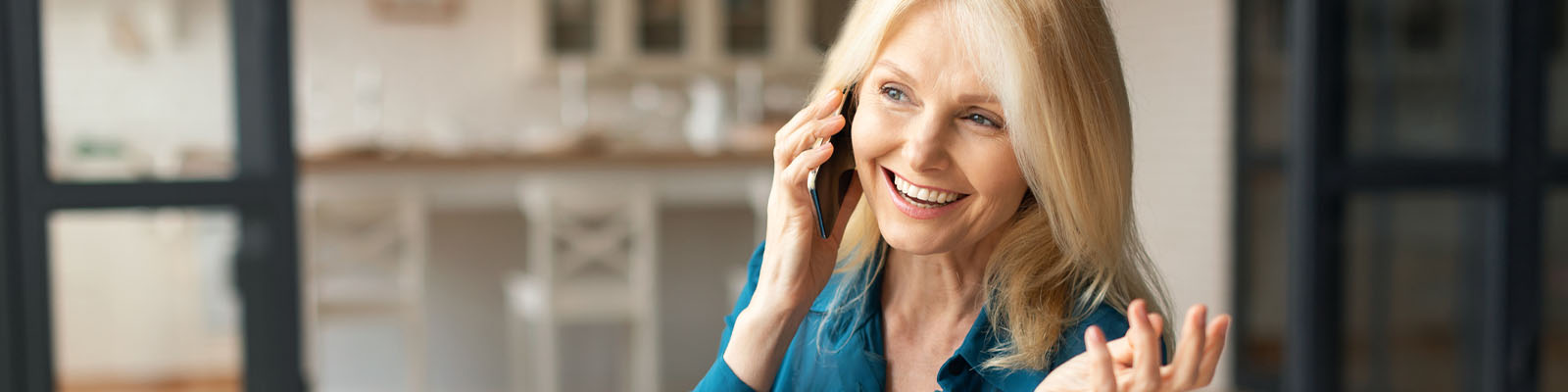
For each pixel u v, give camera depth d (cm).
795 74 515
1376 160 216
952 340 63
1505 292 216
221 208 172
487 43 500
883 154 56
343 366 431
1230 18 372
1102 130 54
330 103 480
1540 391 220
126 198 166
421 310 362
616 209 359
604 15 498
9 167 158
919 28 54
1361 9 214
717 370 60
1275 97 372
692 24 506
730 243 446
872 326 65
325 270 392
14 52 156
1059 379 53
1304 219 214
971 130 54
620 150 392
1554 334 220
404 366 436
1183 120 398
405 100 493
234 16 171
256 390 180
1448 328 225
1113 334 59
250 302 177
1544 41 213
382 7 484
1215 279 387
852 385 64
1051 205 55
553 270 357
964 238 56
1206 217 389
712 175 390
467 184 375
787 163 60
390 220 359
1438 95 219
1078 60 53
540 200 353
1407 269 222
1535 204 216
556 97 509
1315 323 217
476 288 437
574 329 436
